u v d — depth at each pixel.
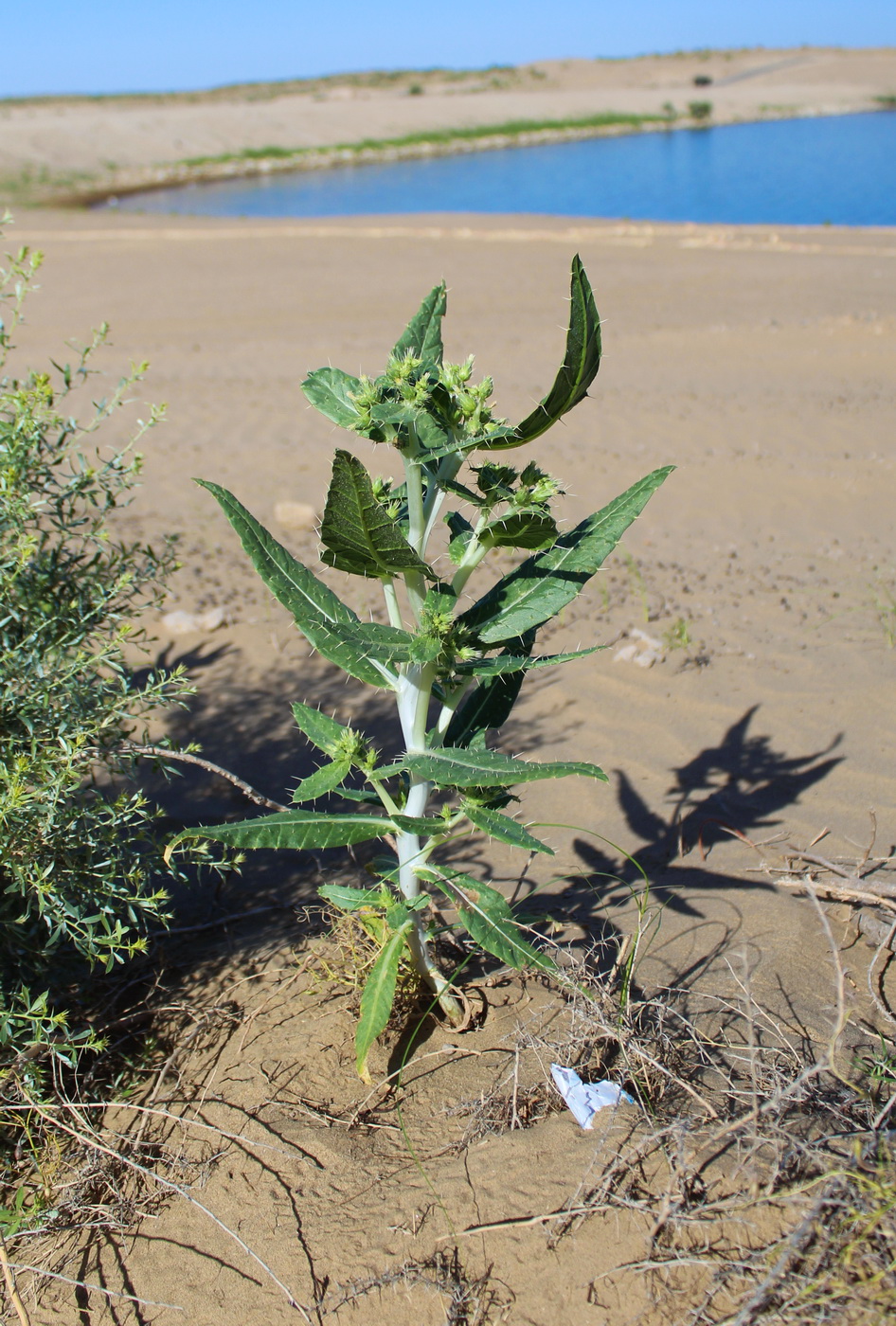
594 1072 2.45
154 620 5.79
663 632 5.25
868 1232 1.89
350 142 57.38
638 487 2.30
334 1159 2.35
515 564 6.25
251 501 7.67
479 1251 2.08
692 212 28.23
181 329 14.08
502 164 48.38
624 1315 1.93
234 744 4.58
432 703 4.88
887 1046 2.48
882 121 58.31
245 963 3.13
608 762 4.15
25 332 14.02
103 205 37.50
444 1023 2.70
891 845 3.37
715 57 95.56
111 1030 2.87
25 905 2.69
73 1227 2.30
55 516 3.09
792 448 8.02
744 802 3.75
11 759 2.54
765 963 2.84
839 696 4.43
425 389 2.09
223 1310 2.09
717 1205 2.01
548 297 15.12
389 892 2.50
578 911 3.21
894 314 12.47
